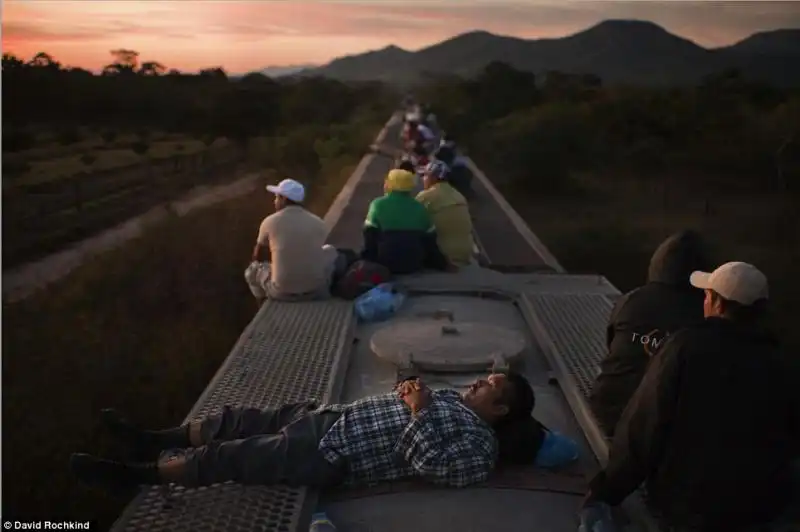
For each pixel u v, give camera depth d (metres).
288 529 3.65
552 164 22.23
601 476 3.73
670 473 3.50
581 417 4.92
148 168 20.95
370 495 4.03
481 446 4.09
